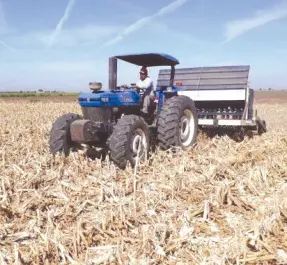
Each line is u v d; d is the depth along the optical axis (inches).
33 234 146.2
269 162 238.2
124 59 279.3
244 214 164.6
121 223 151.6
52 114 656.4
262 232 141.9
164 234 139.6
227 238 141.9
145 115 282.7
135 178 198.4
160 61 285.1
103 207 170.4
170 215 161.8
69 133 252.7
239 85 356.8
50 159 246.4
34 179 203.3
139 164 235.6
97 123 243.0
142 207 170.6
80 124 235.3
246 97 337.4
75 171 224.2
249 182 197.0
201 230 149.7
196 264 124.5
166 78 400.8
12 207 170.9
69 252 131.6
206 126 355.6
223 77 367.6
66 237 141.1
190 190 190.5
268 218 150.3
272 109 808.9
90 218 161.2
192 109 293.6
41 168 227.6
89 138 238.1
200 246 136.9
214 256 128.0
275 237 141.9
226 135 334.3
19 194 180.7
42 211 170.4
